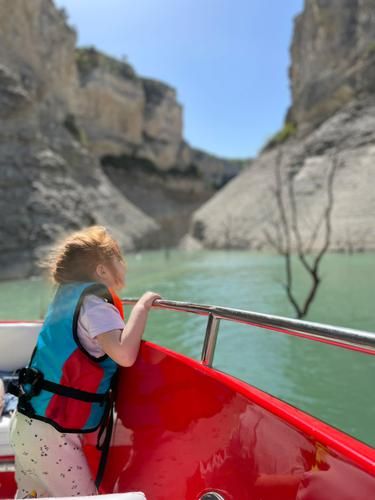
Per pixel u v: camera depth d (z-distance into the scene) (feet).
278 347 23.43
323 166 124.47
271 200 132.16
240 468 4.14
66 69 129.49
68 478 4.94
